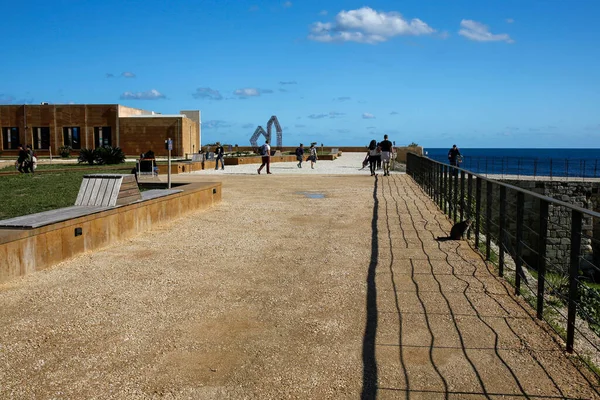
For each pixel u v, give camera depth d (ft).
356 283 21.90
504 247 23.26
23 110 193.98
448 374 13.76
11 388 13.05
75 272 23.39
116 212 29.76
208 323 17.46
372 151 85.05
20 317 17.84
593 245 96.43
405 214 40.70
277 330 16.84
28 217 25.80
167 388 13.09
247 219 37.96
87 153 125.90
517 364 14.35
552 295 21.95
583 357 14.83
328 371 13.97
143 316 18.06
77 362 14.51
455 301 19.61
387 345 15.61
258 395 12.76
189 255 26.86
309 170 103.91
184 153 194.90
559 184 120.26
